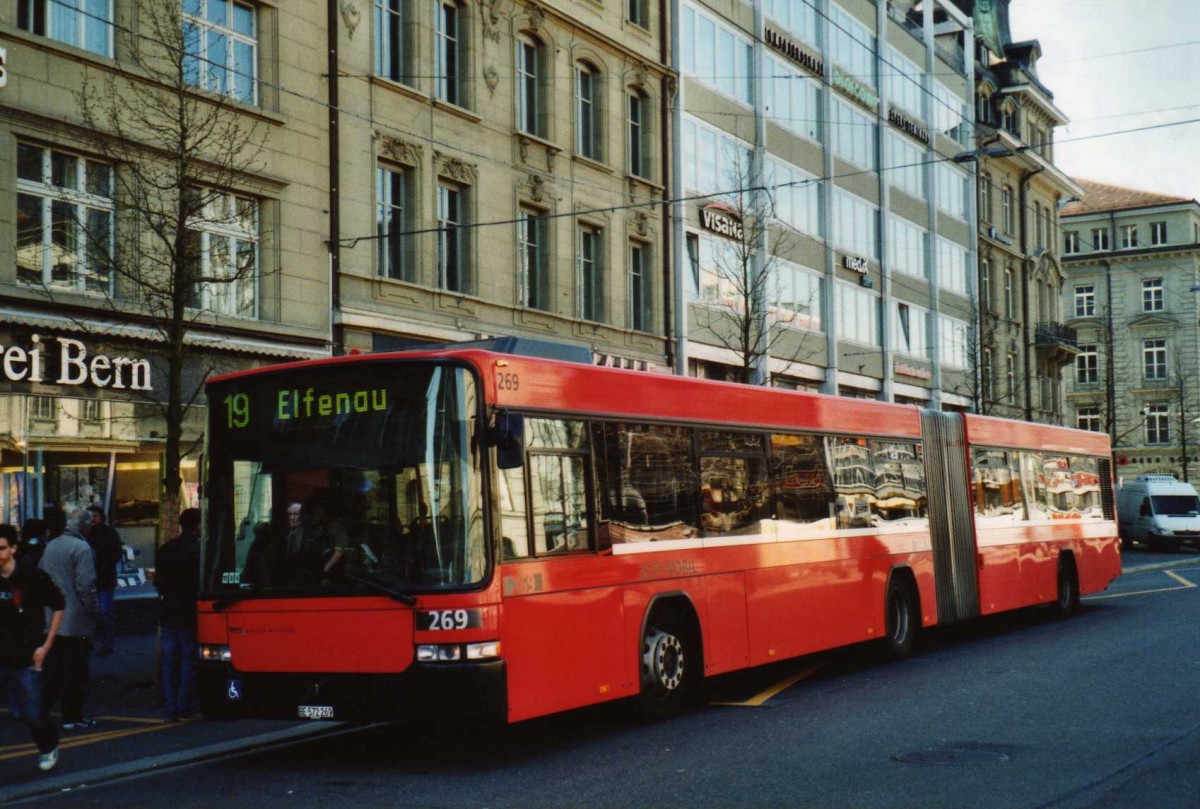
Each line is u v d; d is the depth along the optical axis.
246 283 20.66
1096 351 84.12
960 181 51.47
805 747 10.21
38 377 17.42
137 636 18.88
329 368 9.95
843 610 14.94
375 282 22.94
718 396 13.02
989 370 48.78
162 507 13.31
